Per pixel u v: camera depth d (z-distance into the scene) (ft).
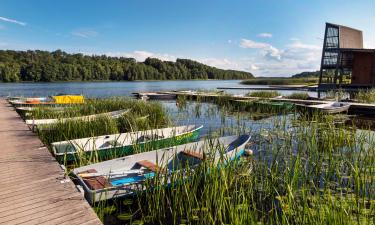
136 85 200.23
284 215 12.48
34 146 23.72
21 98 64.95
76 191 14.98
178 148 22.03
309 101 59.47
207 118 48.75
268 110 56.13
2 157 20.61
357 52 86.69
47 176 17.01
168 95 84.38
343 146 26.86
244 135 25.86
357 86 83.71
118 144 24.71
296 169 16.43
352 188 17.25
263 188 17.38
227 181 16.97
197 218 14.75
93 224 11.89
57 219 12.25
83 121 30.53
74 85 190.08
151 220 15.25
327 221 11.55
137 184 16.22
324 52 94.84
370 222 12.34
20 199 14.05
